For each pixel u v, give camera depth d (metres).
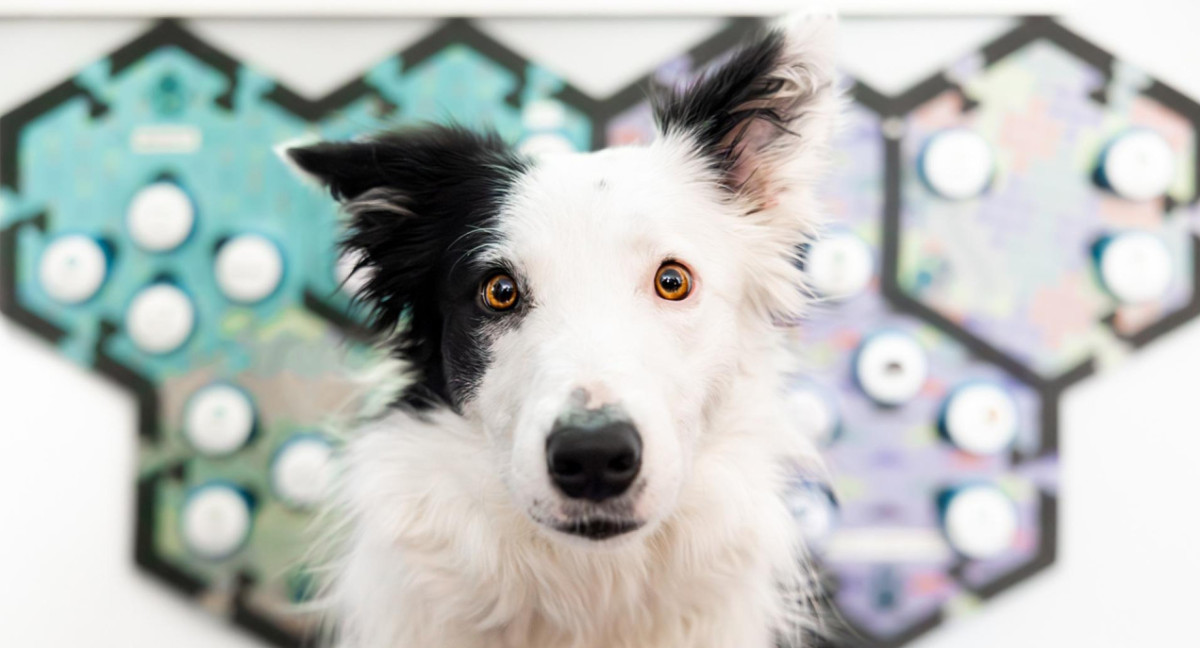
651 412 0.78
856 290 1.55
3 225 1.59
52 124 1.60
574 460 0.74
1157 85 1.58
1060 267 1.58
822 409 1.54
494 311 0.91
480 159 1.01
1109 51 1.58
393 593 0.97
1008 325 1.58
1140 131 1.58
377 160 1.02
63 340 1.58
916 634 1.56
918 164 1.57
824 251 1.55
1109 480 1.58
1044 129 1.58
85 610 1.58
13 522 1.58
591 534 0.78
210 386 1.57
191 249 1.58
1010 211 1.58
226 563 1.56
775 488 1.03
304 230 1.57
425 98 1.58
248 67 1.58
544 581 0.94
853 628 1.55
